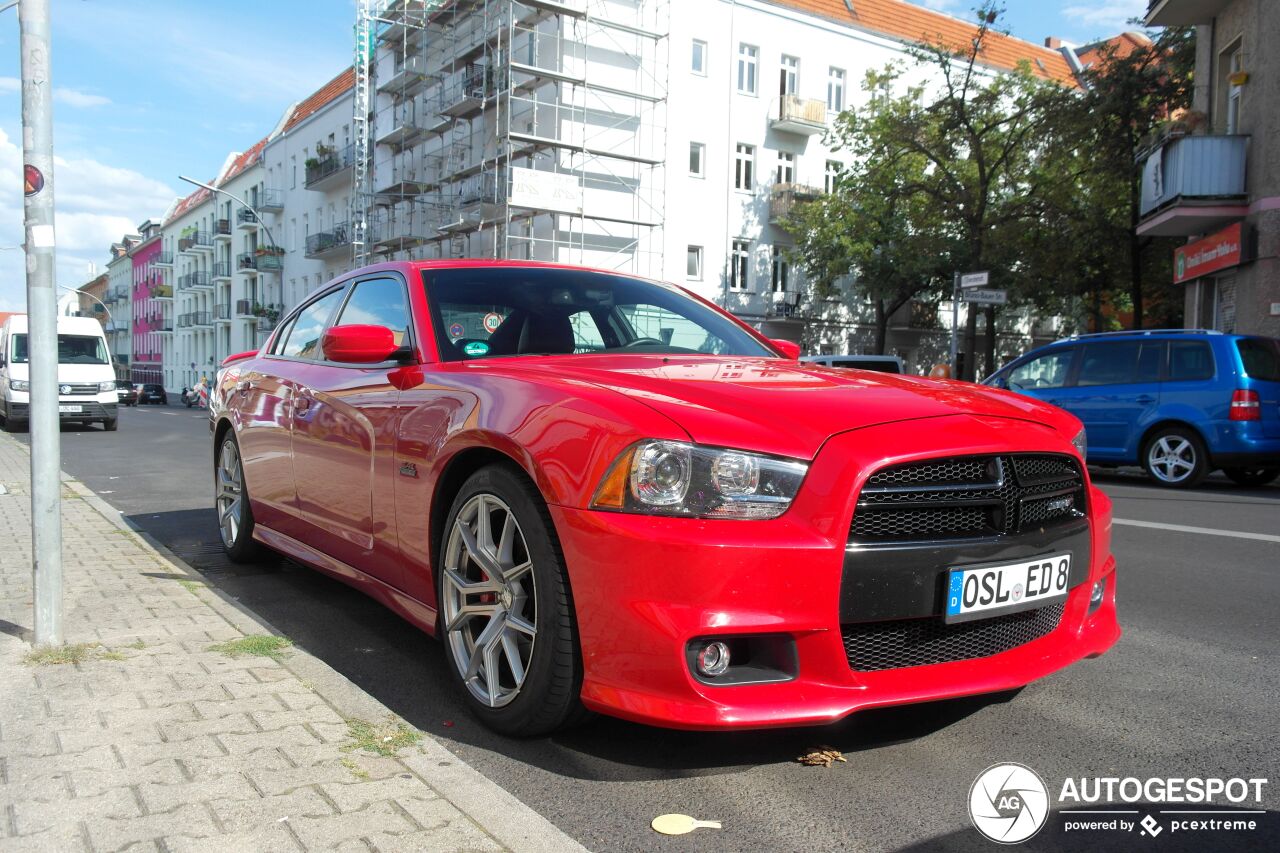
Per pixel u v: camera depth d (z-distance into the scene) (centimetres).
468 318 370
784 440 249
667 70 3291
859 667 251
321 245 4562
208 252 6900
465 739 282
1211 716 309
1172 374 1038
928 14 4097
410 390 339
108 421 2197
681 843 221
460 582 298
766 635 241
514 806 221
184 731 260
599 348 376
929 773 262
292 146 5238
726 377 298
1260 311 1505
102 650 331
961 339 4166
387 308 399
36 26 327
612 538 241
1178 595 489
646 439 243
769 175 3578
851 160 3725
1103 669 361
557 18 3062
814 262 3372
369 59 4178
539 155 3141
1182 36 2075
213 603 404
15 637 347
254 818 212
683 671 232
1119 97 2083
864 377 321
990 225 2423
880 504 247
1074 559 288
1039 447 277
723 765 265
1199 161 1585
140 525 676
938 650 263
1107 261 2512
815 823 232
